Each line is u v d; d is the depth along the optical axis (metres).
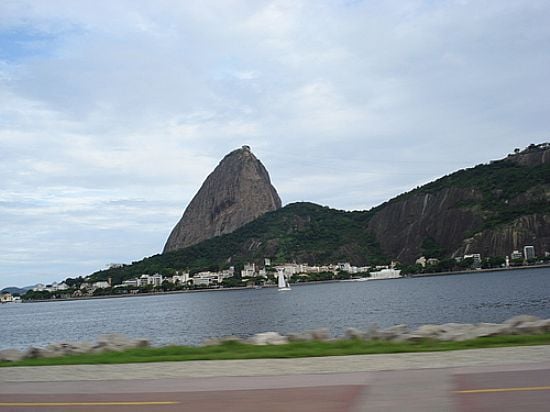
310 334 20.48
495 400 9.24
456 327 19.62
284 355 16.02
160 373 13.88
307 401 9.88
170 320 84.19
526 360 12.95
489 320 54.12
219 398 10.45
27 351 20.28
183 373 13.71
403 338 18.48
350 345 17.56
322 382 11.55
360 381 11.45
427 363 13.27
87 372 14.70
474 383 10.60
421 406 9.16
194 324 72.25
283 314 79.50
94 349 20.73
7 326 97.88
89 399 11.02
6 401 11.21
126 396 11.12
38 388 12.59
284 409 9.39
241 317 78.75
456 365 12.77
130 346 20.89
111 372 14.47
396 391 10.31
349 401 9.74
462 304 75.69
